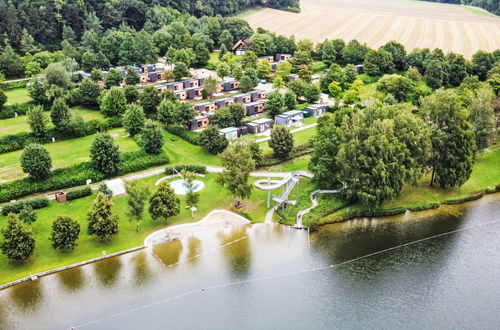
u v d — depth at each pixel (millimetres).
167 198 99312
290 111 162125
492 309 81562
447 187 121562
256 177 124062
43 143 132750
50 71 159500
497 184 124625
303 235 101938
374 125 109688
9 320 77062
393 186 107062
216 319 78625
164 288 85125
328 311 81000
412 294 85125
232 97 167250
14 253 85375
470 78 178375
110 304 81000
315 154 114750
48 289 83875
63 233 89688
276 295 84500
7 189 106438
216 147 132375
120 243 95938
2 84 168875
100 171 117938
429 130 113125
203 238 99500
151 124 128125
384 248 98438
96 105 160000
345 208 111375
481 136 132000
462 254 96625
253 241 99312
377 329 77375
